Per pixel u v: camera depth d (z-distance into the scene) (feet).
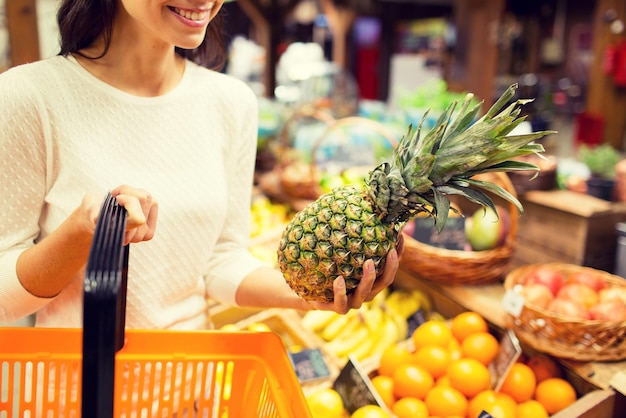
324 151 11.09
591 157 9.45
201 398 3.47
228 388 4.62
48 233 3.54
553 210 8.84
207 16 3.21
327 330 6.97
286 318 6.68
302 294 3.32
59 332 3.17
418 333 6.00
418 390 5.18
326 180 9.71
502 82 24.27
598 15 17.65
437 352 5.49
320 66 18.66
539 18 33.04
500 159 3.14
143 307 3.74
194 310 4.06
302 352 5.77
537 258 9.25
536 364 5.53
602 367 5.07
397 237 3.33
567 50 34.50
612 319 5.08
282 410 2.95
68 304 3.65
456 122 3.26
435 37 30.01
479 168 3.25
